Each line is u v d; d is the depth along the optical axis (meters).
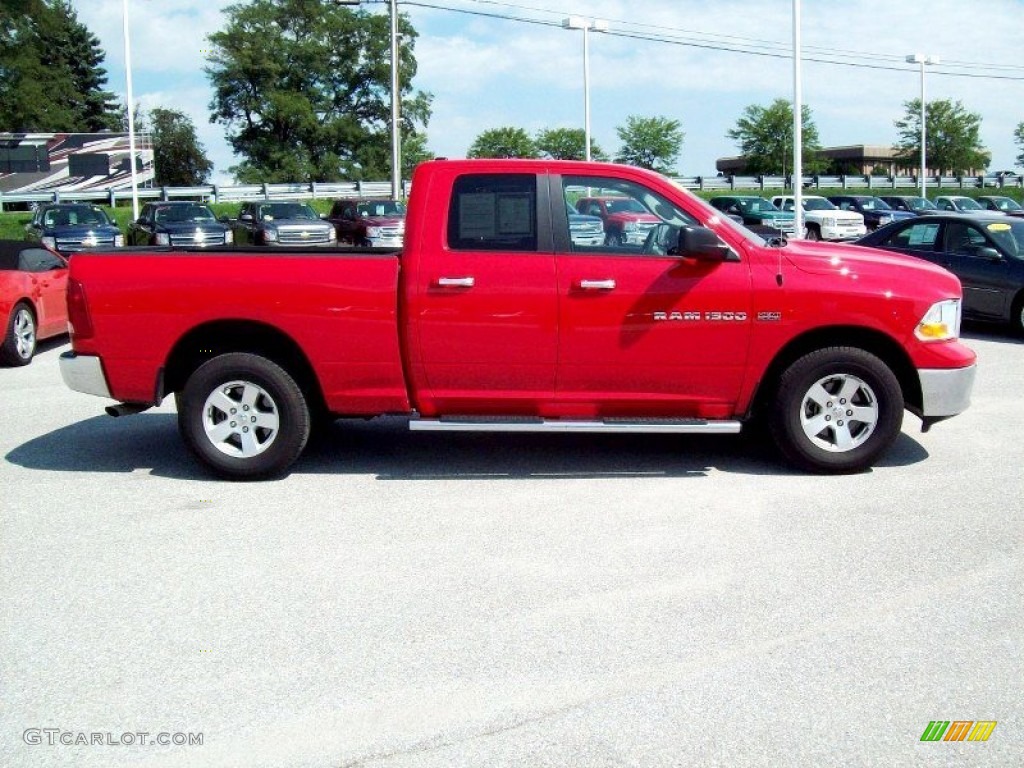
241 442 6.73
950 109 70.50
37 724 3.66
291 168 72.25
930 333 6.58
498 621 4.48
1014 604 4.62
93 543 5.54
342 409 6.68
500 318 6.46
